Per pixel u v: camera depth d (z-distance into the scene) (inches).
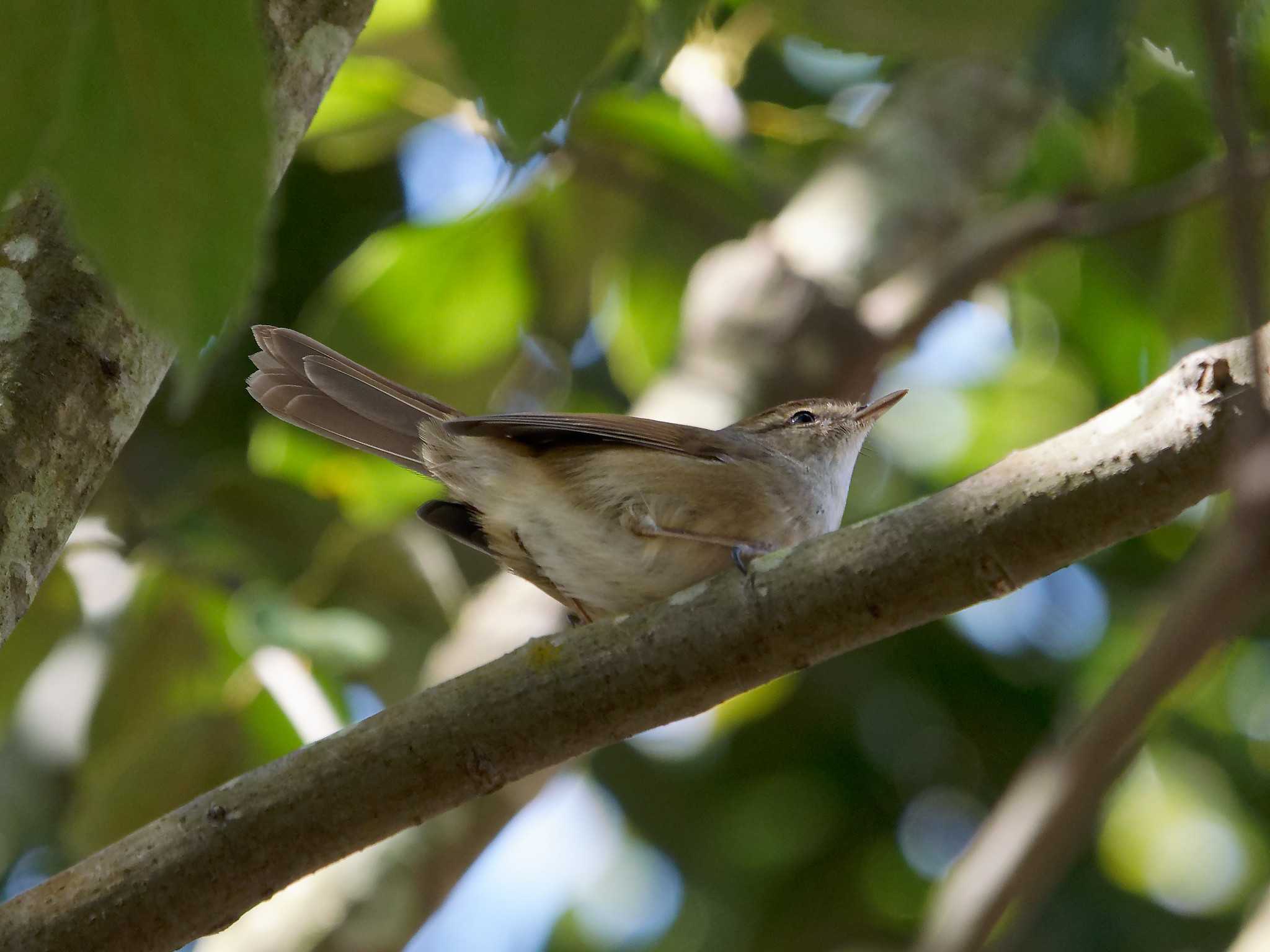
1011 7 188.7
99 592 409.4
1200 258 360.2
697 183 465.7
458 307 447.8
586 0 174.1
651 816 530.6
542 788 374.9
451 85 381.4
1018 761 527.2
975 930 156.3
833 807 530.3
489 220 437.1
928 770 529.7
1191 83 383.6
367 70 405.7
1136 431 205.9
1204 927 517.7
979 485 215.9
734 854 528.4
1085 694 466.0
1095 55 153.9
